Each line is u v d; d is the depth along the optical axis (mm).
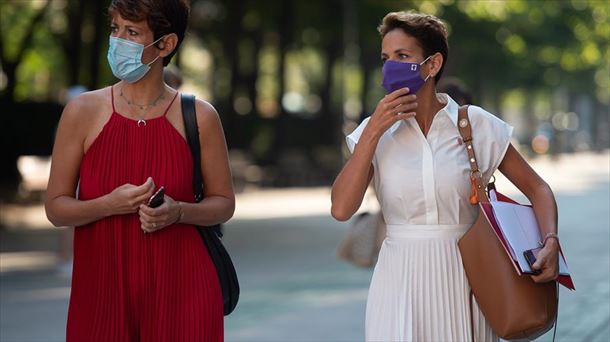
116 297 11500
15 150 68875
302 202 76125
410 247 11984
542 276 11562
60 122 11695
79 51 74062
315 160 101188
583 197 76875
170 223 11336
